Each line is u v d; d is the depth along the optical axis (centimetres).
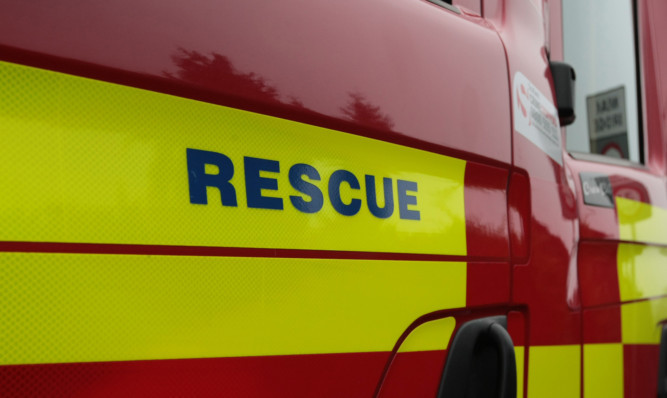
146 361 87
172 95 91
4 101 79
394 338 116
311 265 104
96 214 84
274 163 101
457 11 142
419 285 120
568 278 159
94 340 83
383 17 120
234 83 96
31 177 80
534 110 155
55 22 82
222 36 96
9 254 78
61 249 81
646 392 201
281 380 100
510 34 155
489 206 136
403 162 120
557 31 207
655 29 256
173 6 92
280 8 104
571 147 206
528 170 147
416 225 120
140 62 88
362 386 111
